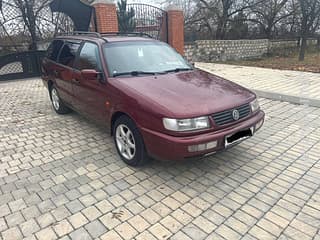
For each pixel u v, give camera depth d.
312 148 4.28
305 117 5.69
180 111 3.14
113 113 3.89
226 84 4.10
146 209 2.96
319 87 8.19
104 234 2.62
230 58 17.80
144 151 3.59
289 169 3.70
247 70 12.42
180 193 3.23
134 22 13.65
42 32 12.73
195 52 16.16
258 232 2.60
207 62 16.31
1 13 11.81
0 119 6.20
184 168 3.79
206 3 20.36
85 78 4.20
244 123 3.51
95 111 4.45
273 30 23.11
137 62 4.35
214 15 20.55
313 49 22.91
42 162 4.12
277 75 10.70
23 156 4.33
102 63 4.17
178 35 13.77
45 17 12.64
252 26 22.44
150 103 3.31
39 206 3.07
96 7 11.16
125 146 3.89
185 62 4.92
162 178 3.56
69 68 5.15
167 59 4.70
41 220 2.85
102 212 2.94
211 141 3.15
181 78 4.07
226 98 3.53
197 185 3.39
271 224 2.70
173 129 3.10
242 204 3.01
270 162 3.90
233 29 21.14
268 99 7.16
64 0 10.36
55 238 2.60
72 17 11.52
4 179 3.67
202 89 3.70
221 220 2.77
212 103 3.34
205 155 3.23
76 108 5.26
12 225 2.79
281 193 3.18
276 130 5.03
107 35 5.21
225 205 3.00
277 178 3.49
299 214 2.83
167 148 3.15
